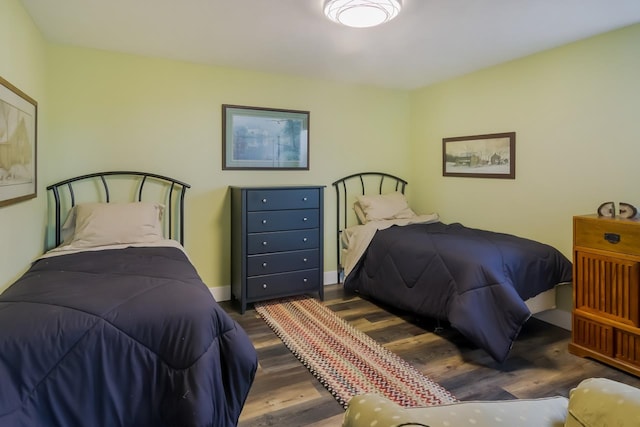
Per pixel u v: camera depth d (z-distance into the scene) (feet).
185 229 11.30
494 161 11.64
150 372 4.65
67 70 9.72
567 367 7.77
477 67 11.61
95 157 10.11
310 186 11.54
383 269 10.85
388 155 14.55
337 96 13.38
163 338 4.78
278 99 12.35
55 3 7.36
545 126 10.19
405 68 11.69
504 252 8.75
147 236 9.36
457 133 12.89
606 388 3.16
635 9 7.57
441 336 9.30
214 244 11.72
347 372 7.55
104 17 7.98
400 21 8.13
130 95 10.41
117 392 4.51
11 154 6.63
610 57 8.75
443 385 7.09
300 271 11.51
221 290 11.91
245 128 11.90
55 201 9.61
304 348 8.61
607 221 7.72
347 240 12.94
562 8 7.52
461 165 12.77
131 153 10.50
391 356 8.25
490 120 11.71
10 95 6.54
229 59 10.79
